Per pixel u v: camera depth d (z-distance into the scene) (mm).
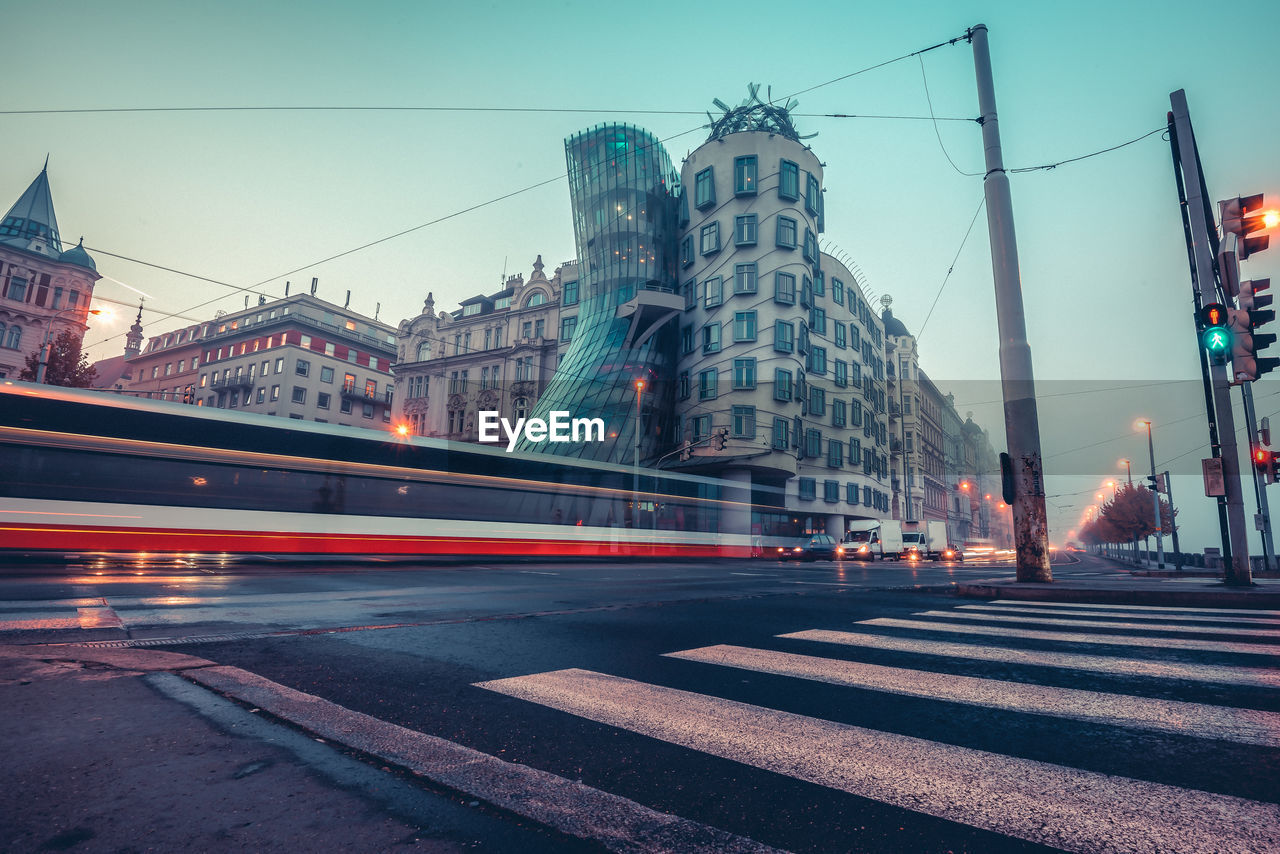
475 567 15422
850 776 2252
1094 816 1943
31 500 11250
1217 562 34875
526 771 2242
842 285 49094
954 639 4988
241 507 13484
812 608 7230
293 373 52844
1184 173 10812
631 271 43969
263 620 5672
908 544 38406
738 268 39812
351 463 15344
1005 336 10422
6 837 1654
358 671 3771
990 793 2109
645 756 2439
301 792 2016
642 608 7074
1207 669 3918
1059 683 3562
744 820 1911
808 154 42562
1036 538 9719
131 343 69250
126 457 12297
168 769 2141
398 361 55062
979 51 11383
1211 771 2309
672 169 48062
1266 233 9258
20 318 50656
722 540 27547
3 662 3488
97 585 8086
